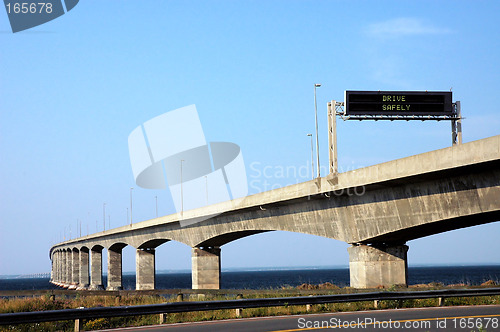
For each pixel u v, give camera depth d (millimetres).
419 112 49781
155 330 21188
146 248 101312
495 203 31781
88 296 34594
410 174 34812
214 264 74938
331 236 46031
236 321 23953
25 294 33969
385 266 43156
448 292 29641
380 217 40500
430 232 41406
